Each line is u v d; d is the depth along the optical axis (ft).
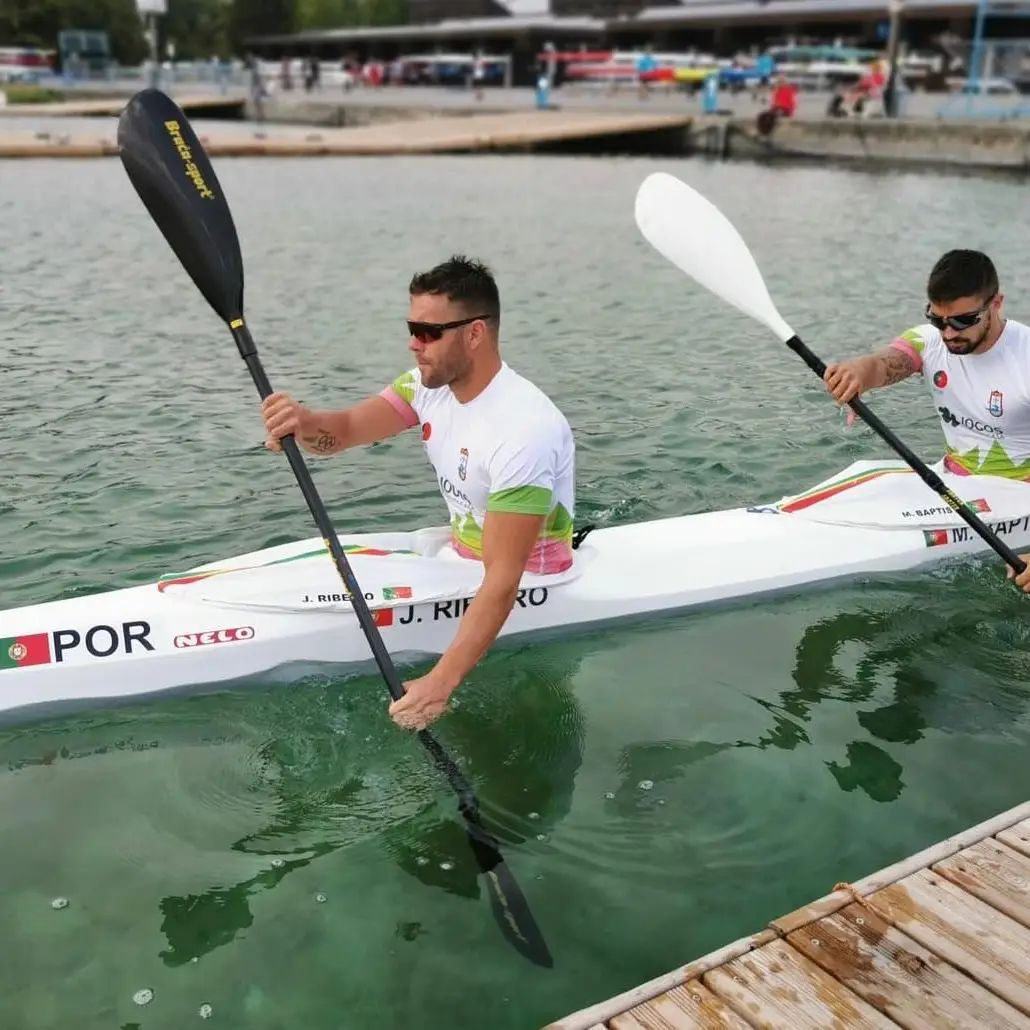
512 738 11.19
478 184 63.41
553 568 12.76
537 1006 7.86
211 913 8.70
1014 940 7.91
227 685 12.10
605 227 47.57
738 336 28.25
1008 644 13.29
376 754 10.92
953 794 10.36
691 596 13.79
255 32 241.35
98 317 28.81
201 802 10.12
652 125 90.63
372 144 80.84
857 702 11.98
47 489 17.15
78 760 10.77
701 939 8.54
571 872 9.25
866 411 13.44
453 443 10.94
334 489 17.57
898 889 8.41
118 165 65.46
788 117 88.02
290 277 34.91
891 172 73.10
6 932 8.42
